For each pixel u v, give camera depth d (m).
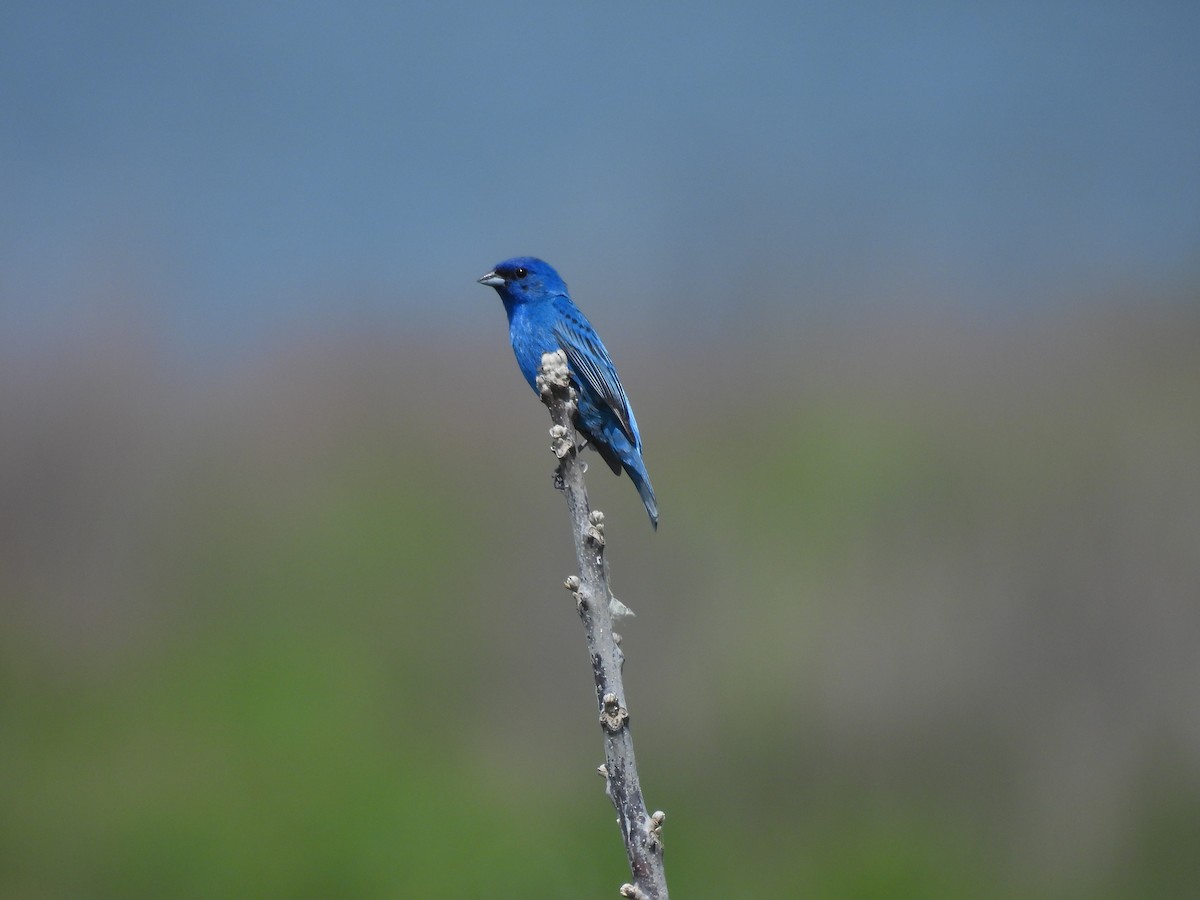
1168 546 15.59
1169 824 13.81
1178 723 14.27
